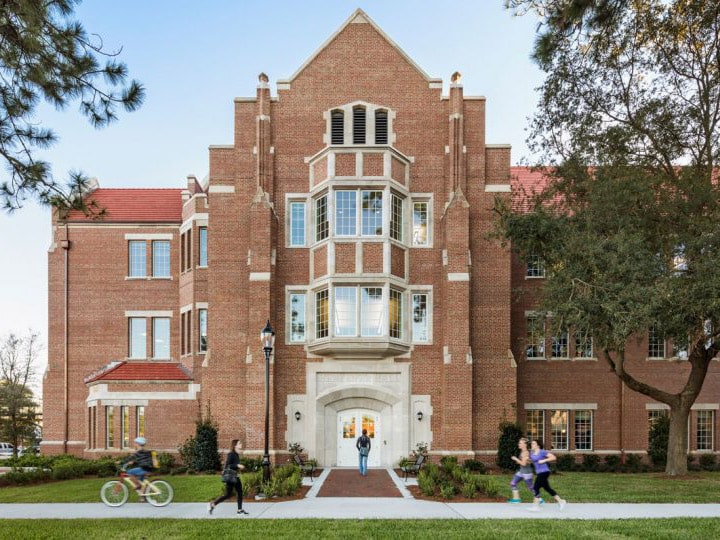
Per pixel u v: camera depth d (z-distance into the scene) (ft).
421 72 94.89
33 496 59.62
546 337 82.74
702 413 101.60
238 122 94.89
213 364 90.79
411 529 42.24
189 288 103.76
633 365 101.60
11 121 46.96
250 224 91.40
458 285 88.94
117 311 109.19
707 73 72.95
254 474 70.44
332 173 89.35
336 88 94.63
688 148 77.20
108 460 87.35
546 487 51.55
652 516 48.03
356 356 90.33
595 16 40.65
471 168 93.86
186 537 39.81
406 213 92.94
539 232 74.08
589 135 79.30
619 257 66.33
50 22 42.52
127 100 45.03
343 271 88.22
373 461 90.48
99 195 116.98
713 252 63.98
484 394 90.02
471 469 84.48
